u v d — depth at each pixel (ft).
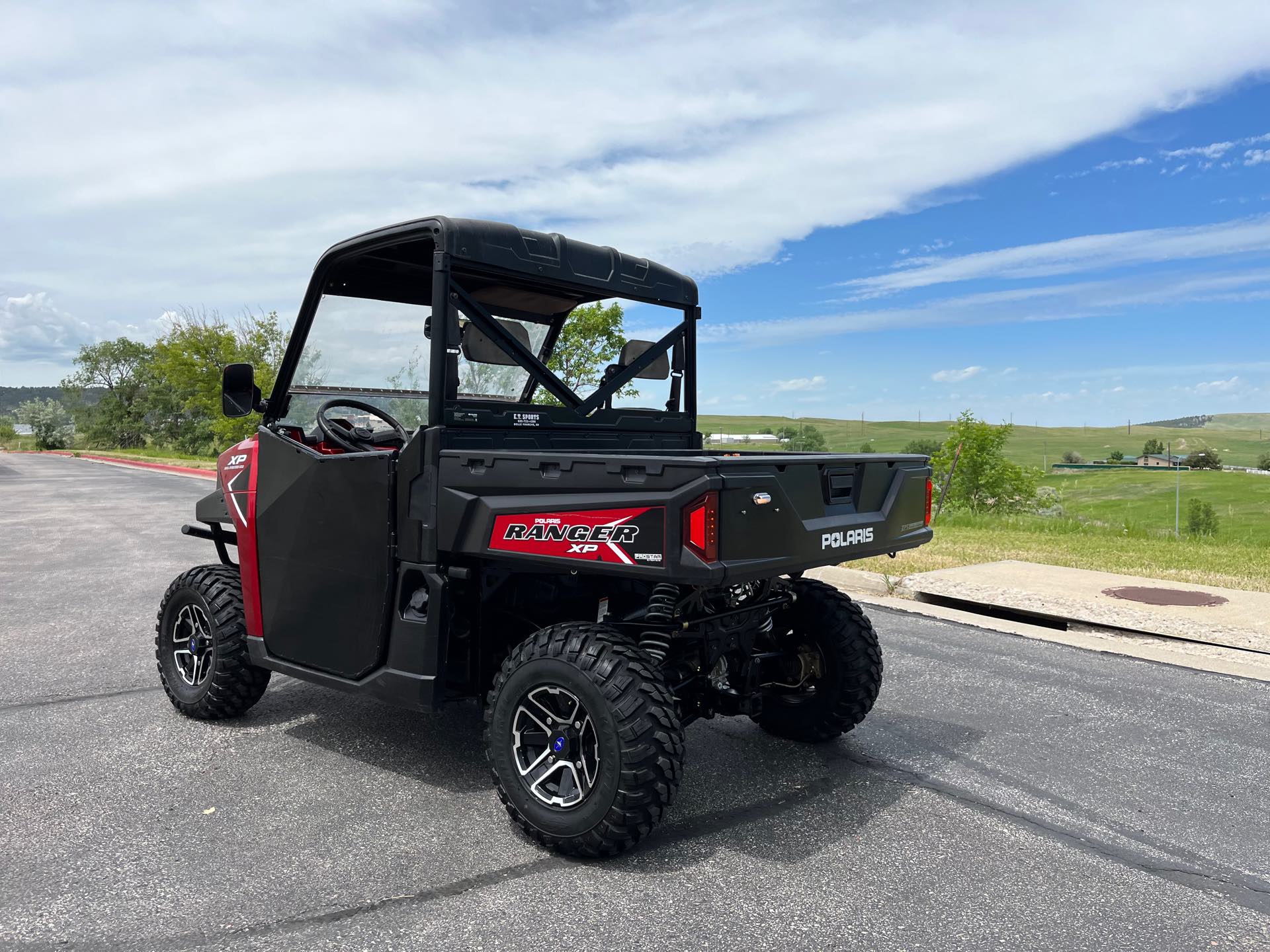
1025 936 8.27
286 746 13.16
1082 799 11.56
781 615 13.51
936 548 32.09
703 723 14.64
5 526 43.50
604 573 9.34
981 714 14.94
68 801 11.12
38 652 18.43
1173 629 19.70
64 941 7.96
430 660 10.68
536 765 9.99
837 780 12.14
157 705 15.01
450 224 10.77
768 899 8.89
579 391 12.71
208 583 13.80
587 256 12.44
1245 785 12.03
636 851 9.95
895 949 8.02
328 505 11.79
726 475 8.88
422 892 8.93
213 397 96.58
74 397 316.60
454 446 10.85
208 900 8.71
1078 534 38.17
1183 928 8.48
